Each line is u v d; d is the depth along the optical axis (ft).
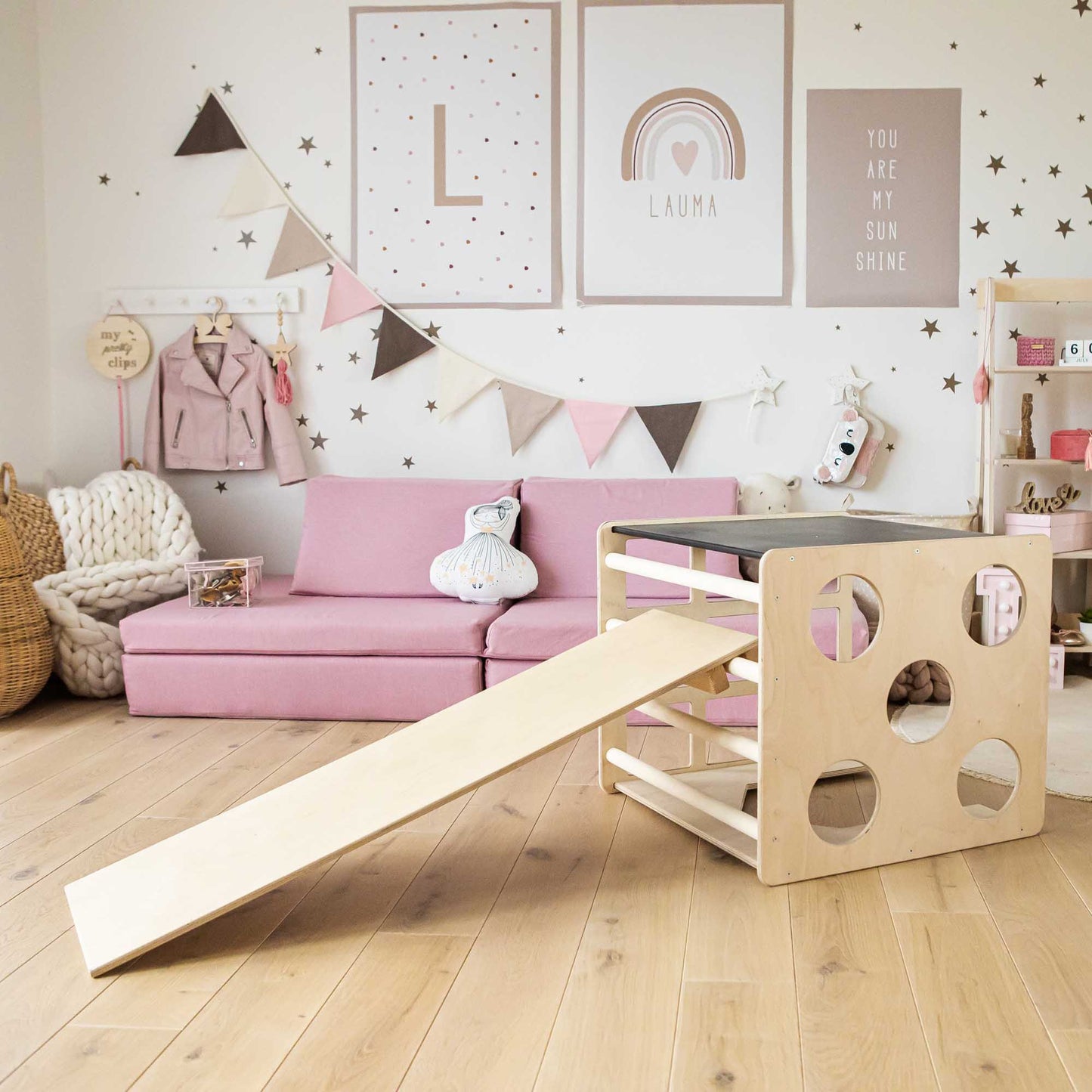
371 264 12.24
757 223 11.90
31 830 7.43
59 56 12.30
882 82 11.69
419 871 6.81
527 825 7.55
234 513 12.65
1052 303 11.92
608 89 11.89
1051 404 11.99
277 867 5.98
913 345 11.89
